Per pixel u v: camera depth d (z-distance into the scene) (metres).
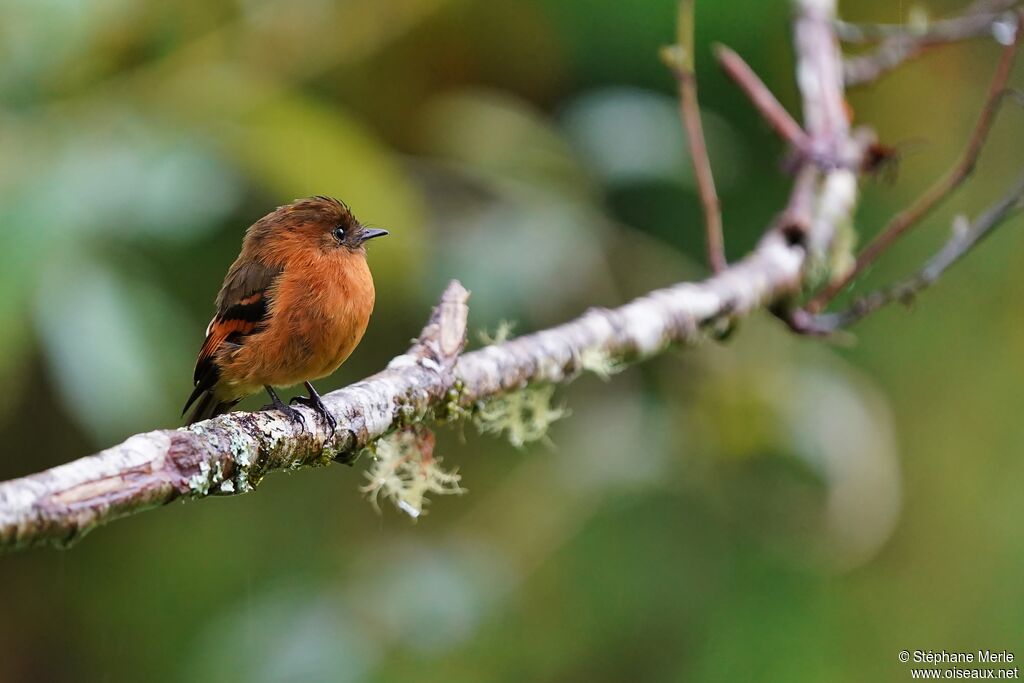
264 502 12.59
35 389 11.53
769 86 12.57
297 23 10.76
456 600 10.63
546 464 11.57
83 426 9.98
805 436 11.00
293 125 9.84
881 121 13.28
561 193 11.04
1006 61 8.12
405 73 11.91
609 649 11.55
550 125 11.99
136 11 10.06
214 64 10.50
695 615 11.59
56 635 12.49
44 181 9.16
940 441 12.80
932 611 12.20
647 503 11.55
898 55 10.29
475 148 11.19
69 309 8.99
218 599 12.20
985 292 13.09
